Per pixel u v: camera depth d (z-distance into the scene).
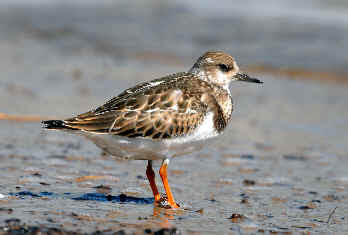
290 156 13.43
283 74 22.42
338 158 13.41
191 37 26.55
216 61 9.65
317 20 28.73
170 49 24.98
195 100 8.91
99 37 26.77
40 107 16.11
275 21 28.88
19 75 19.97
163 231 7.63
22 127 14.26
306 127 16.22
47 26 28.36
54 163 11.46
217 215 8.83
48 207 8.51
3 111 15.38
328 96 19.95
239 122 16.59
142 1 33.94
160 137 8.69
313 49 24.66
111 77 20.64
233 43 25.56
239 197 10.08
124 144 8.70
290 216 9.06
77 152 12.52
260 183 11.14
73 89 18.58
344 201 10.09
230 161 12.73
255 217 8.91
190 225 8.19
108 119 8.58
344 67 22.92
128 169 11.57
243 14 30.31
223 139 14.78
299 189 10.81
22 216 7.94
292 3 32.03
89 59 23.27
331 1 31.77
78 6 33.00
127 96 8.88
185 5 32.66
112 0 34.28
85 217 8.12
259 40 25.83
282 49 24.75
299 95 19.94
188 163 12.45
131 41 26.16
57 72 20.84
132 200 9.37
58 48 24.86
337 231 8.34
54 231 7.29
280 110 18.02
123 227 7.79
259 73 22.38
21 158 11.64
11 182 9.90
